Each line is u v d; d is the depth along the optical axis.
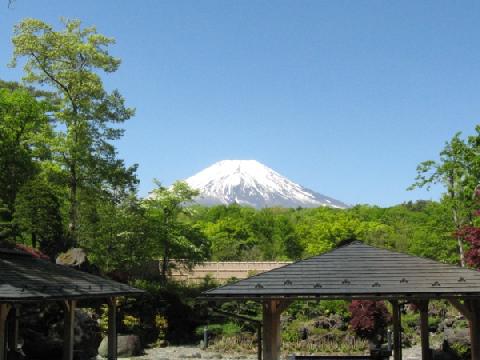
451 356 22.98
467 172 34.97
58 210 36.22
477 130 33.94
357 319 31.94
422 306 18.33
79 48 38.50
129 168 38.69
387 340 30.36
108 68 39.75
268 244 78.69
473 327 15.40
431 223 39.25
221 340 34.75
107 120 38.78
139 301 37.06
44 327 25.72
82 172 37.91
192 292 41.56
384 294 14.88
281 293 15.11
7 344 21.62
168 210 44.31
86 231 38.22
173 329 37.28
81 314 28.81
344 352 30.52
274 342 15.27
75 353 24.42
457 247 38.12
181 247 43.44
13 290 16.41
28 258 21.81
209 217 98.88
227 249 69.50
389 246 65.56
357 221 73.94
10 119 35.38
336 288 15.26
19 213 33.47
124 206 39.66
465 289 15.07
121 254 39.25
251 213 96.06
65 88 38.81
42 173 38.28
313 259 16.94
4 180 34.12
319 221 83.06
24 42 37.81
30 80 38.69
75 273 21.83
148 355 30.64
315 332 34.06
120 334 33.91
